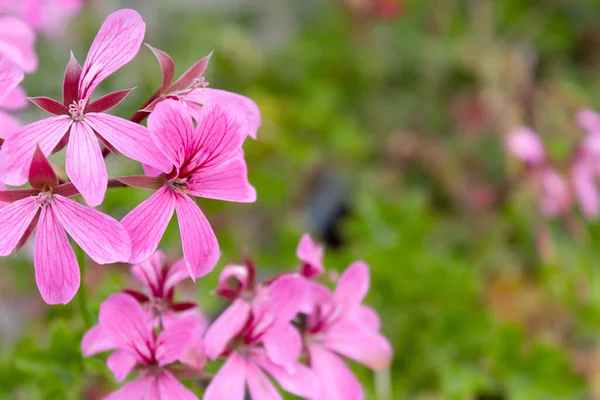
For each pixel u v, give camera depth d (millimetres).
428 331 535
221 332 395
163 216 377
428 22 875
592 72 885
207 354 392
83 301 408
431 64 847
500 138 761
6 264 629
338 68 828
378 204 630
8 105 414
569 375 531
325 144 752
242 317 398
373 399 520
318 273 412
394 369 538
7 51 431
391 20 830
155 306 403
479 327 534
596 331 603
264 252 671
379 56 844
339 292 417
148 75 720
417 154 773
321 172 757
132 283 501
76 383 453
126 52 385
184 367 391
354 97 848
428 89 853
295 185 730
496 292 663
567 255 655
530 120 771
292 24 956
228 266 405
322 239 706
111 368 391
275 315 396
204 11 896
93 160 373
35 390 490
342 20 856
